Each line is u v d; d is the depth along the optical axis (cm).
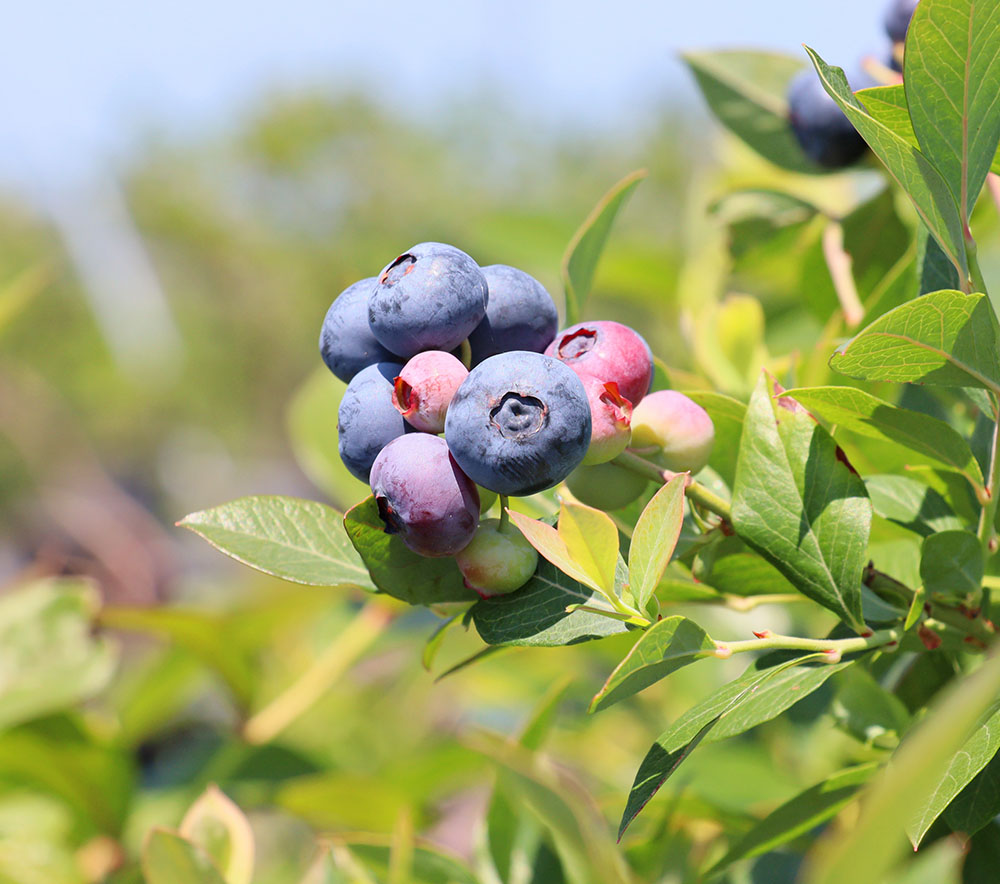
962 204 32
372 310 31
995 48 31
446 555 31
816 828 37
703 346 43
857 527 32
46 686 49
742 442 33
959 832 31
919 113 31
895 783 26
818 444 32
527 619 31
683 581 35
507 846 38
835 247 41
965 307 30
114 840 49
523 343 32
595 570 31
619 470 32
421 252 31
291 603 52
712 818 38
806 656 31
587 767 53
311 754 53
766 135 42
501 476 30
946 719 26
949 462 33
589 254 36
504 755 36
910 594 33
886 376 31
